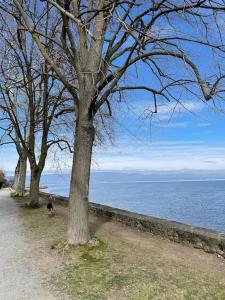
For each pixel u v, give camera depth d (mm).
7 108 13195
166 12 5590
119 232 7707
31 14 9375
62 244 6398
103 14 6383
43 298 4289
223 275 4902
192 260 5582
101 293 4398
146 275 4953
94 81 6109
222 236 5742
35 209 13102
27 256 6176
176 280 4742
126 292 4402
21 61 11672
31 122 13617
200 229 6301
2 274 5234
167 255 5875
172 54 5785
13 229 9070
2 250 6719
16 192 23703
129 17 6004
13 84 11719
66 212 11719
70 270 5273
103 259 5703
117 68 6484
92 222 9016
